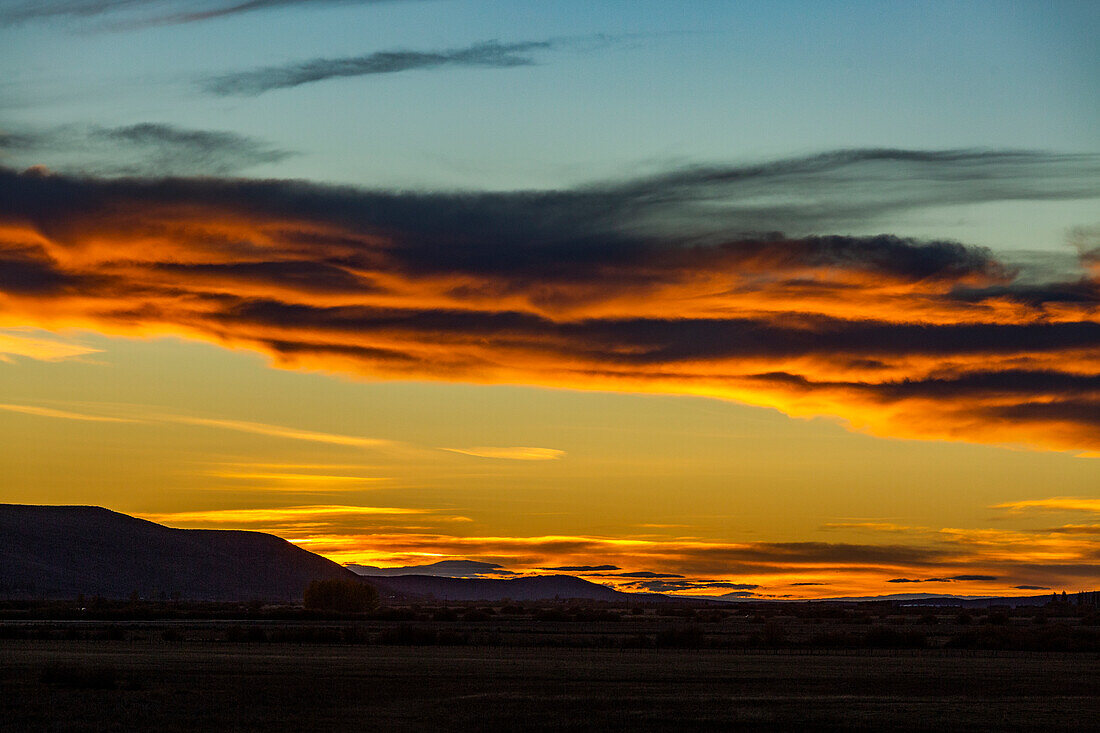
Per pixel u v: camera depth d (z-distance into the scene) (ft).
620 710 297.94
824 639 651.66
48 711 277.64
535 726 269.44
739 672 422.41
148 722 264.72
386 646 579.48
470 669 422.41
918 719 282.56
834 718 283.59
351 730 259.19
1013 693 348.18
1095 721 281.13
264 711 288.71
